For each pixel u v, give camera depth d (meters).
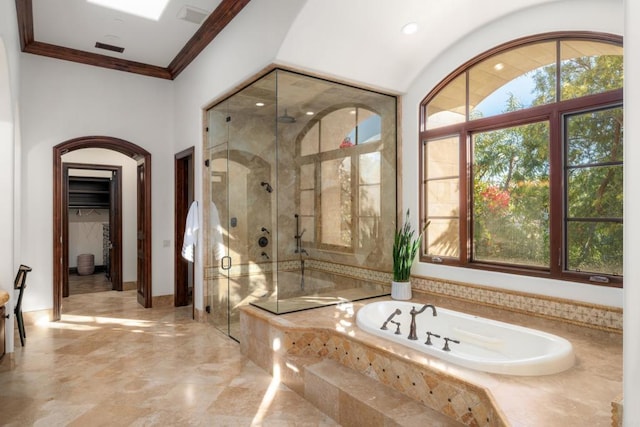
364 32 3.34
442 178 3.89
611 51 2.74
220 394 2.94
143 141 5.64
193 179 5.18
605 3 2.73
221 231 4.61
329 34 3.27
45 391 2.98
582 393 2.05
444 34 3.54
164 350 3.89
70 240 8.86
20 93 4.65
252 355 3.60
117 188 6.87
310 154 3.99
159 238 5.77
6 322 3.44
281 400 2.85
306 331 3.15
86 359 3.64
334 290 4.05
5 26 3.16
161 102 5.79
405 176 4.24
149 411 2.68
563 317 2.97
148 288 5.66
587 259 2.90
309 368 2.86
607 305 2.76
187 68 5.30
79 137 5.15
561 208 3.01
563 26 2.94
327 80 3.83
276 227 3.84
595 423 1.78
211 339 4.25
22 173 4.75
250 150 4.10
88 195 9.12
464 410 2.13
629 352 1.03
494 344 2.97
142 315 5.25
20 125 4.70
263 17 3.47
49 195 4.93
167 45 4.89
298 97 3.84
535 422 1.80
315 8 3.00
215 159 4.77
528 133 3.24
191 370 3.39
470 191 3.67
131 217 6.98
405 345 2.65
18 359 3.63
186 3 3.93
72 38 4.69
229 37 4.12
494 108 3.44
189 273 6.01
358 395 2.45
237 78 3.97
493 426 1.95
